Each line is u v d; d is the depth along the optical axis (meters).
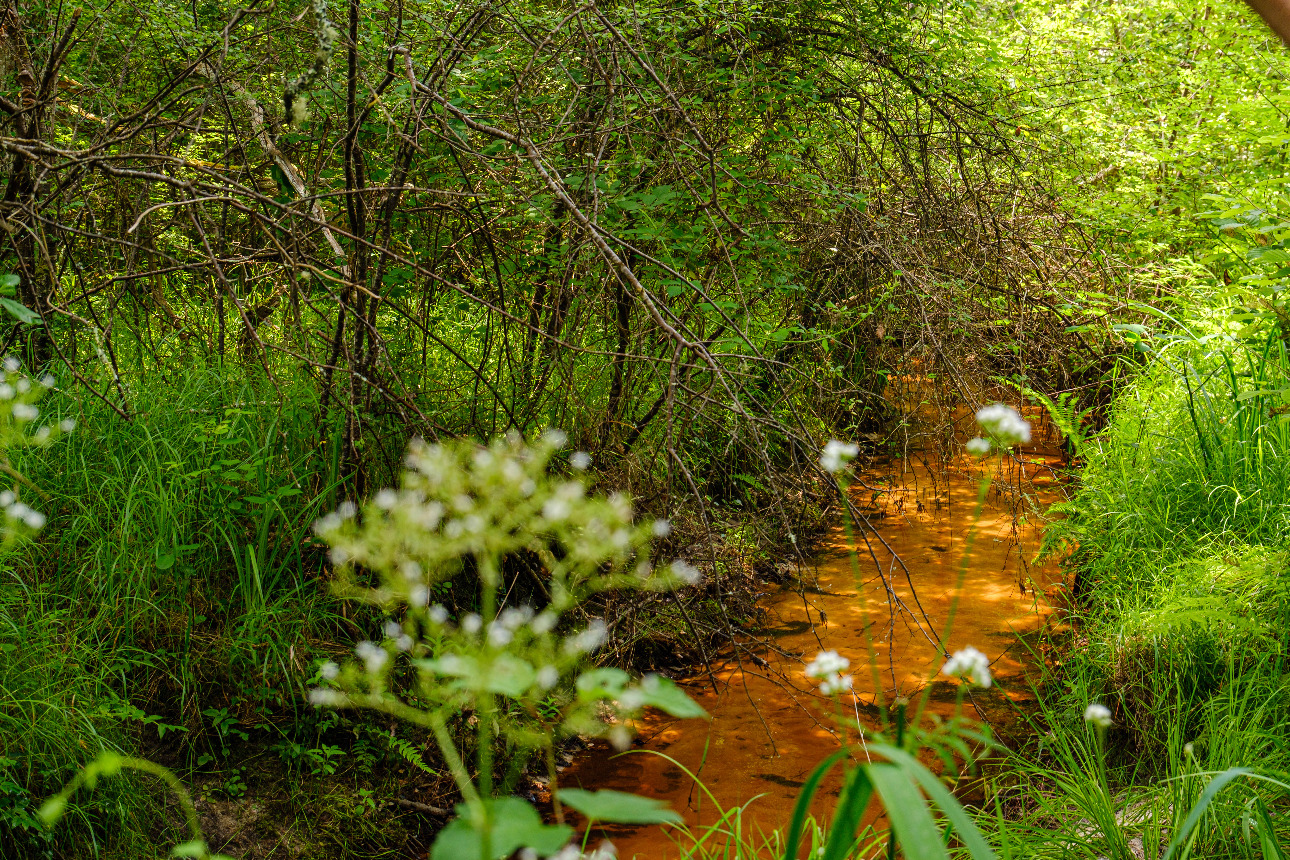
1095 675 4.07
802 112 5.37
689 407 3.43
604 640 4.21
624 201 3.90
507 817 0.97
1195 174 7.60
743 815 3.74
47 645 3.20
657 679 1.10
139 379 4.31
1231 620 3.54
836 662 1.51
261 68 4.41
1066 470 5.90
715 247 4.90
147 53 4.77
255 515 3.86
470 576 4.36
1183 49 8.54
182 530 3.70
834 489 3.38
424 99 3.66
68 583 3.57
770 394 5.76
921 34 5.62
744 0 4.79
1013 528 5.71
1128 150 7.82
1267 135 6.30
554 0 4.68
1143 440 5.15
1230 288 5.12
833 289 6.13
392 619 3.84
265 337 4.58
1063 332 6.15
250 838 3.32
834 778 3.96
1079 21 9.09
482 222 4.06
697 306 4.31
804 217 5.49
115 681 3.47
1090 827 3.10
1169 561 4.29
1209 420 4.75
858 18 5.31
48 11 4.26
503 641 1.22
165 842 3.19
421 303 4.91
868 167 5.75
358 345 3.91
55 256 4.12
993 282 5.84
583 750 4.20
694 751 4.19
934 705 4.41
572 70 4.62
